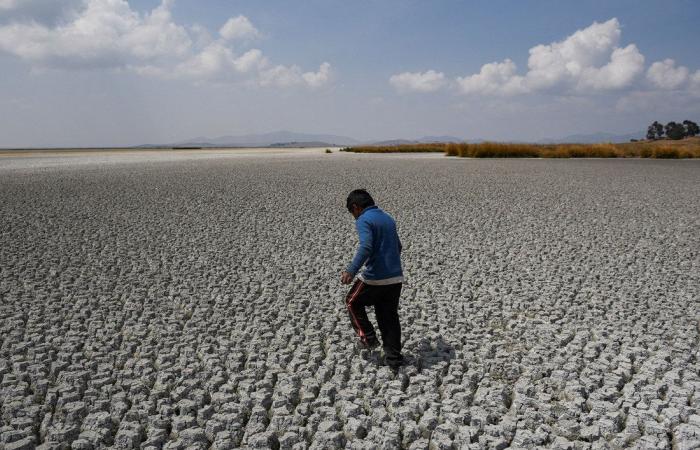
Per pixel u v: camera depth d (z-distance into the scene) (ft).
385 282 15.23
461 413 12.45
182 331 18.38
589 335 17.78
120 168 100.99
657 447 11.24
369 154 196.95
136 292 23.04
